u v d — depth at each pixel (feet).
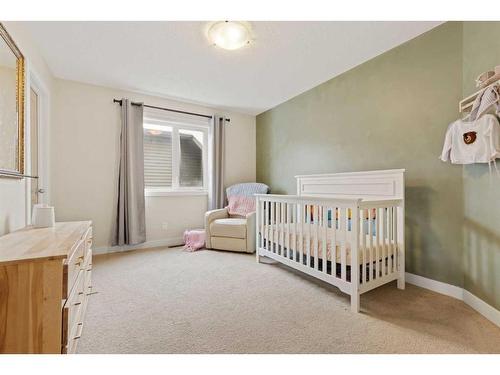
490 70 5.24
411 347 4.33
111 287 6.95
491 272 5.22
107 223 10.63
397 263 6.79
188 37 6.90
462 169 6.12
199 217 13.15
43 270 3.05
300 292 6.66
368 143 8.32
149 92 11.16
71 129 9.85
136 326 4.99
